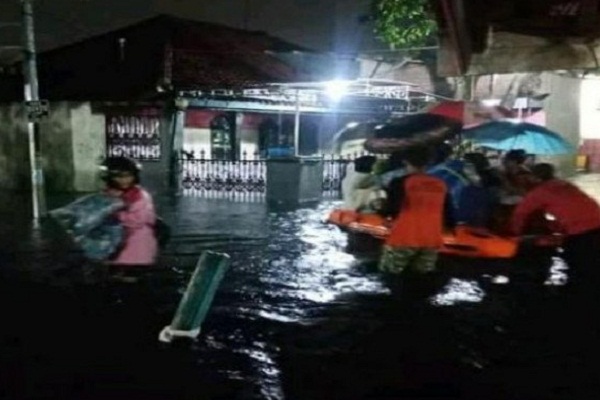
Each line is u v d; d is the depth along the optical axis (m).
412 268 7.65
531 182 9.31
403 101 20.05
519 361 5.82
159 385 5.29
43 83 19.47
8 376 5.47
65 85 19.02
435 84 18.31
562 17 6.89
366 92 17.75
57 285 8.22
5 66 20.52
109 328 6.62
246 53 20.34
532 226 8.85
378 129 9.82
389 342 6.29
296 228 12.45
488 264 8.70
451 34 6.84
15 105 18.30
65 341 6.26
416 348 6.13
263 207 15.18
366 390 5.25
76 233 7.46
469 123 12.80
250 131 21.58
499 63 7.46
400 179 7.64
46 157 18.02
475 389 5.28
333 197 17.05
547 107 16.73
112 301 7.54
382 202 9.88
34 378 5.43
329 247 10.66
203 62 19.31
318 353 6.01
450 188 9.00
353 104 20.53
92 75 19.22
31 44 13.63
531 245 8.71
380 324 6.79
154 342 6.23
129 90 17.56
